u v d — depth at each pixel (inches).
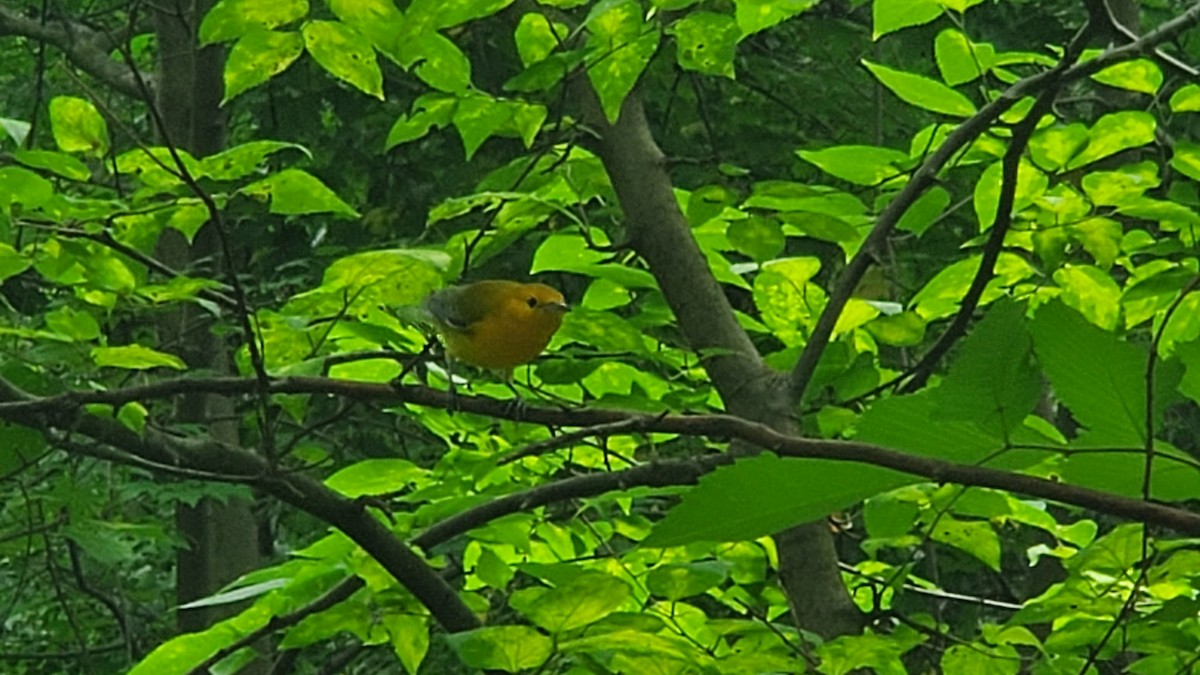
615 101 144.2
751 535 73.2
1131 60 163.0
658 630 121.1
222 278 314.3
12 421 150.8
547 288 177.6
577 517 180.4
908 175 178.7
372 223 411.2
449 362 180.5
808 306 187.6
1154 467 76.2
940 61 171.9
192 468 177.5
